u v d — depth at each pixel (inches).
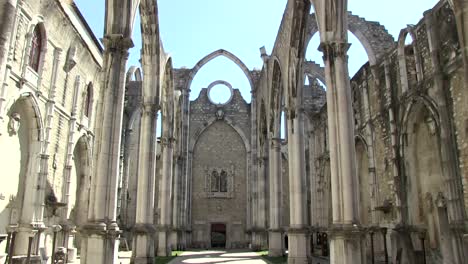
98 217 547.5
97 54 1171.3
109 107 584.1
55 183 936.3
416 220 775.1
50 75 879.7
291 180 877.2
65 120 984.3
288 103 907.4
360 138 1031.0
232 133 1716.3
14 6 458.9
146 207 868.0
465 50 336.2
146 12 882.8
